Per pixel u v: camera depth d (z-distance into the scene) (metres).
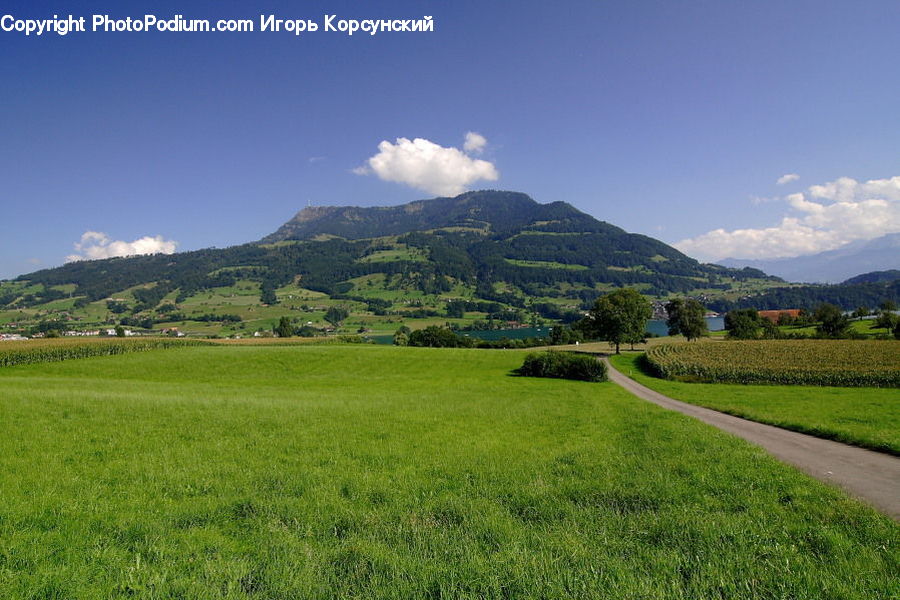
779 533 7.13
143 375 57.09
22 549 6.25
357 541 6.70
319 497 8.73
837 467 12.55
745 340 81.56
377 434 15.96
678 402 34.25
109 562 6.00
